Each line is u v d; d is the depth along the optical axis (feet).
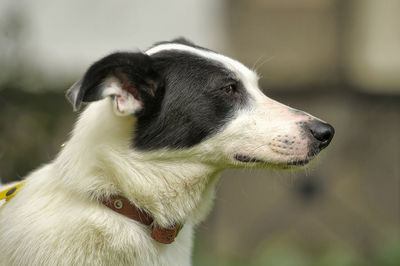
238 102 17.88
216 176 18.02
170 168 17.06
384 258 31.96
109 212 16.30
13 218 16.56
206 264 30.63
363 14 36.70
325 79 36.86
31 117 31.22
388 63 36.70
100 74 15.87
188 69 17.58
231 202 36.52
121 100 16.49
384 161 36.91
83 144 16.75
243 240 36.47
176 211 17.13
